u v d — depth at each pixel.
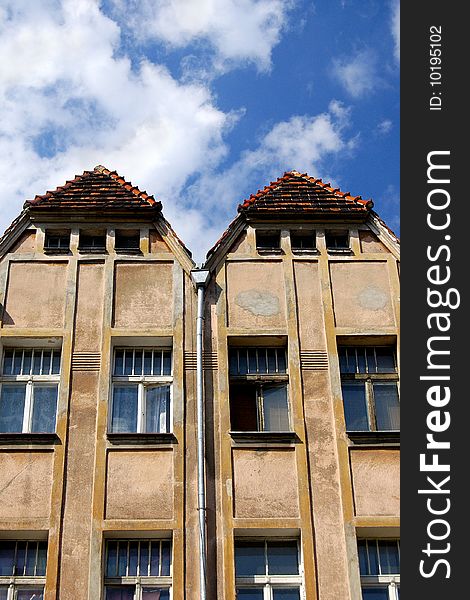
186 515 14.14
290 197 17.73
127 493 14.30
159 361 15.94
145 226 17.17
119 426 15.27
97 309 16.16
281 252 16.92
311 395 15.41
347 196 17.83
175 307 16.22
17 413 15.37
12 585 13.79
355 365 16.09
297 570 14.02
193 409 15.14
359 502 14.34
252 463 14.66
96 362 15.58
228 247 16.95
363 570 14.02
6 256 16.64
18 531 13.95
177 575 13.66
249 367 15.96
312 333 16.05
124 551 14.08
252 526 14.05
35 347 15.95
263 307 16.30
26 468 14.48
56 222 17.12
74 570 13.63
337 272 16.75
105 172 18.34
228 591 13.52
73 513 14.10
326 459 14.76
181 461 14.62
